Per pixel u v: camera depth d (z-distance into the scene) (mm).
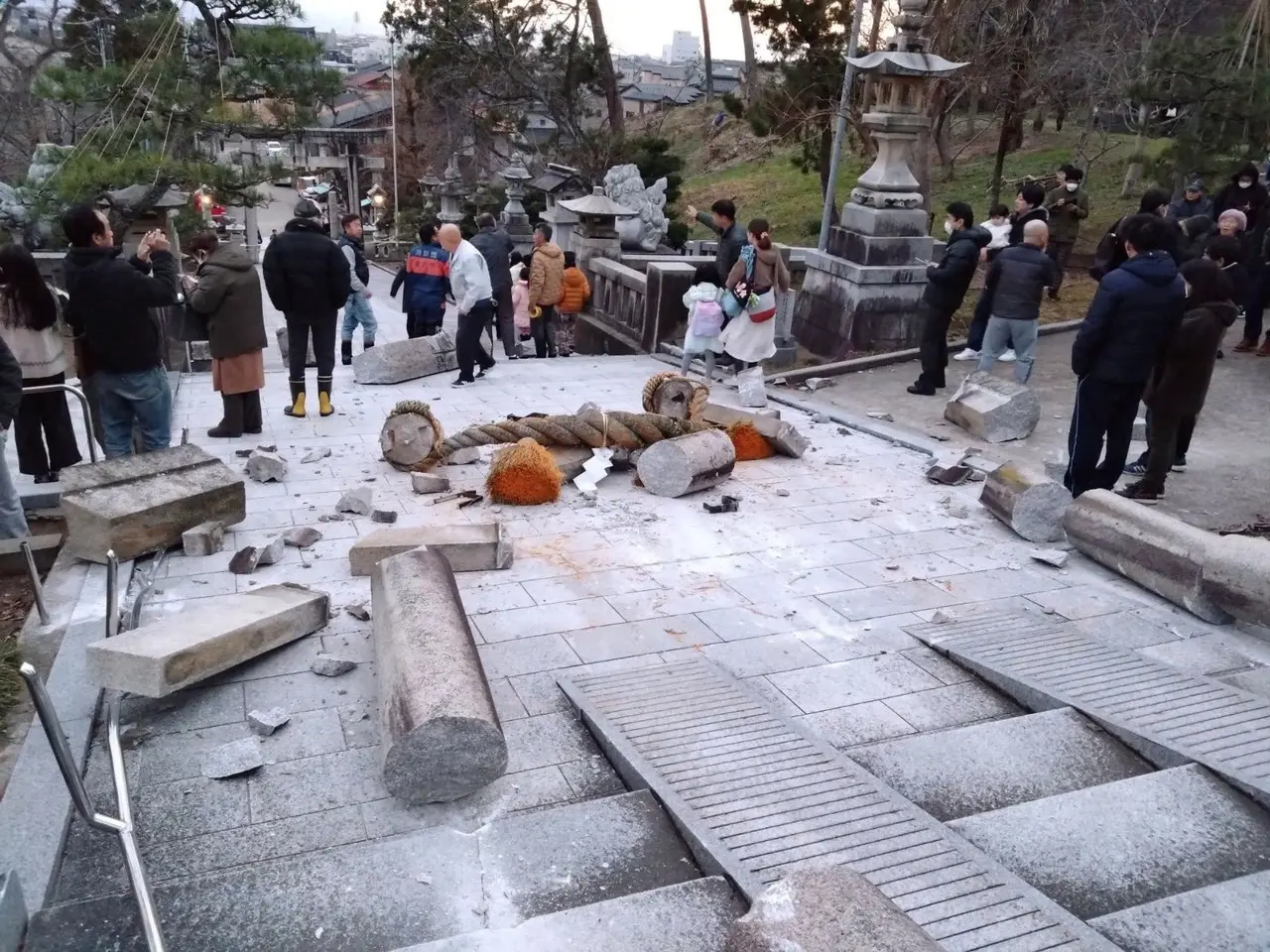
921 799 3682
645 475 7125
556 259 12914
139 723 4055
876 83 11805
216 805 3562
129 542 5555
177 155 15203
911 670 4762
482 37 31281
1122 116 20000
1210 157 13727
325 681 4422
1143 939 2789
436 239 12391
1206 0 17969
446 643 3936
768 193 28078
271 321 21406
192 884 3012
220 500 6047
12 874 2863
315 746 3936
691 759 3752
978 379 9094
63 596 5160
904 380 10750
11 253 6473
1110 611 5461
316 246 8633
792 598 5500
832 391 10375
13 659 4492
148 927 2604
